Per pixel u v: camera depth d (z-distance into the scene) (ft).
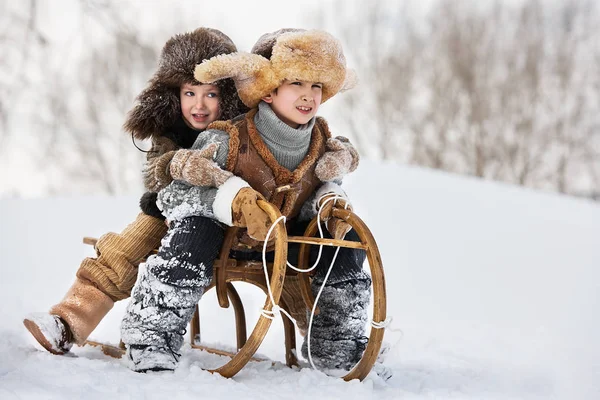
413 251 53.31
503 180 178.50
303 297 19.98
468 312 34.32
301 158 19.79
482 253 53.26
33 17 93.40
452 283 42.22
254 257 20.45
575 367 23.40
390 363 23.54
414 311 34.58
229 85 22.33
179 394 15.56
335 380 17.92
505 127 177.17
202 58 21.90
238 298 21.88
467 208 76.69
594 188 174.40
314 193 20.42
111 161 156.15
